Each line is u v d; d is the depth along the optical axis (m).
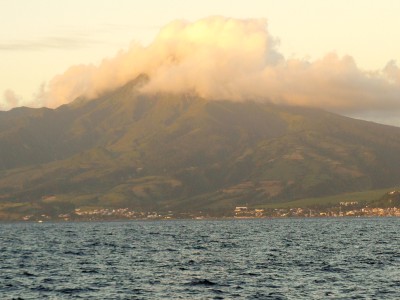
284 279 127.31
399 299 104.75
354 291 112.06
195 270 143.75
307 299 105.25
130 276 133.62
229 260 166.75
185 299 106.12
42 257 182.50
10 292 113.88
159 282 124.31
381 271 138.12
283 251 196.12
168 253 192.62
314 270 141.38
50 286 120.31
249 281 124.94
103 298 107.31
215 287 117.94
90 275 135.88
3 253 199.88
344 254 180.88
